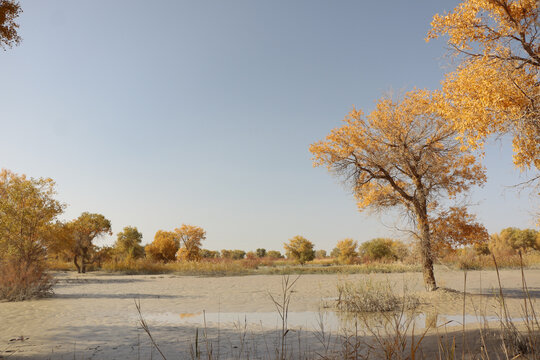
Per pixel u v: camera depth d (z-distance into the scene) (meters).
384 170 17.05
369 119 17.44
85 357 6.96
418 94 16.97
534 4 9.59
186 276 30.14
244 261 41.03
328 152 17.39
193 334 9.03
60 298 16.41
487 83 10.34
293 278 26.25
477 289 17.45
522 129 9.90
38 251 21.19
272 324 10.30
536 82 10.28
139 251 55.69
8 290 16.14
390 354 3.63
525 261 32.22
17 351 7.41
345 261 46.69
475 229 15.87
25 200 21.53
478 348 5.04
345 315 11.53
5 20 9.16
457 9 11.22
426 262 16.30
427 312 11.66
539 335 4.80
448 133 16.44
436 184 16.48
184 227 53.91
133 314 12.16
